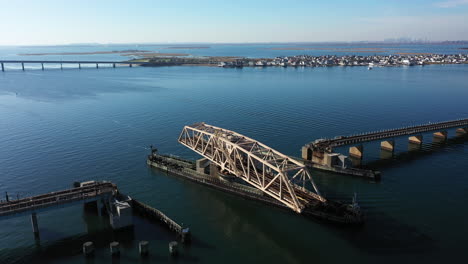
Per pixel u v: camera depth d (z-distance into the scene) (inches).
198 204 2984.7
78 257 2223.2
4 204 2433.6
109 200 2632.9
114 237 2455.7
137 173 3614.7
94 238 2439.7
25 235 2464.3
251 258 2233.0
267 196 2974.9
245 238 2464.3
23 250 2287.2
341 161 3666.3
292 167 2719.0
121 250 2299.5
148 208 2748.5
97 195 2618.1
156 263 2166.6
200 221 2699.3
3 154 4052.7
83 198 2564.0
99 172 3597.4
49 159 3917.3
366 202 2952.8
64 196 2583.7
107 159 3966.5
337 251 2300.7
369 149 4407.0
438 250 2282.2
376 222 2637.8
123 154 4141.2
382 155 4173.2
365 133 4549.7
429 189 3196.4
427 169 3686.0
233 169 3125.0
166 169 3668.8
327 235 2490.2
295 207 2549.2
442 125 4869.6
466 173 3553.2
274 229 2586.1
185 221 2696.9
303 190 2942.9
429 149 4357.8
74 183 3029.0
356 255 2253.9
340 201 2970.0
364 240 2412.6
